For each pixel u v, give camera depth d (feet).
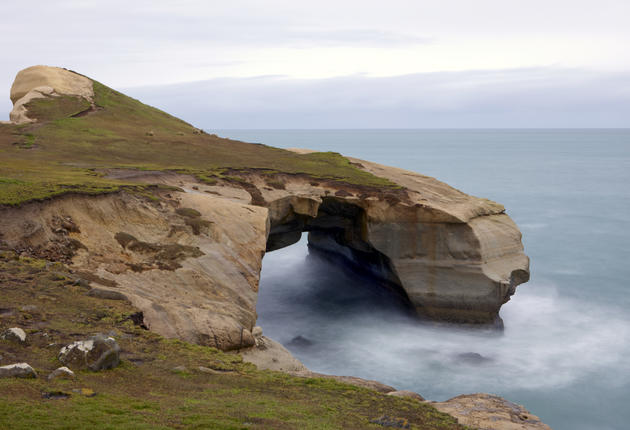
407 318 174.40
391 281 177.78
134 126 260.21
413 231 167.12
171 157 200.54
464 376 132.98
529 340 155.33
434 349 149.89
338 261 222.89
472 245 162.50
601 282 209.36
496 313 162.91
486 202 186.91
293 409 53.72
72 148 199.11
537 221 322.75
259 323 170.09
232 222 131.95
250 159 209.77
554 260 241.14
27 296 75.97
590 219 327.26
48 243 100.63
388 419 54.85
